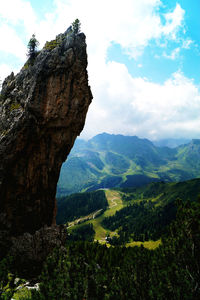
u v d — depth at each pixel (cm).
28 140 4144
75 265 2408
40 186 4469
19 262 3675
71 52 4397
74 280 2114
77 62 4481
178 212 2991
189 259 2388
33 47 4741
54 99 4234
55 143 4512
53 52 4297
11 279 1919
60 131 4503
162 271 2392
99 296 2056
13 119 4106
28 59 4784
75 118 4634
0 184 3928
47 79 4197
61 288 1939
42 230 4234
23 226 4200
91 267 2403
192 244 2475
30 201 4306
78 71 4512
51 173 4638
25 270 3578
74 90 4516
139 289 2305
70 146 4891
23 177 4162
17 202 4138
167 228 3238
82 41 4656
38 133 4200
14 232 4059
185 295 1900
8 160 3994
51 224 4869
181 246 2616
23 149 4125
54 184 4828
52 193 4834
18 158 4103
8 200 4041
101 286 2156
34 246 3959
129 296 2188
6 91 4709
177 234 2864
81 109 4762
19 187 4144
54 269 2359
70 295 1859
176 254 2600
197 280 2127
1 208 3975
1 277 1819
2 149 3956
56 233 4416
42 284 1977
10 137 4000
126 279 2481
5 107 4403
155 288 2125
